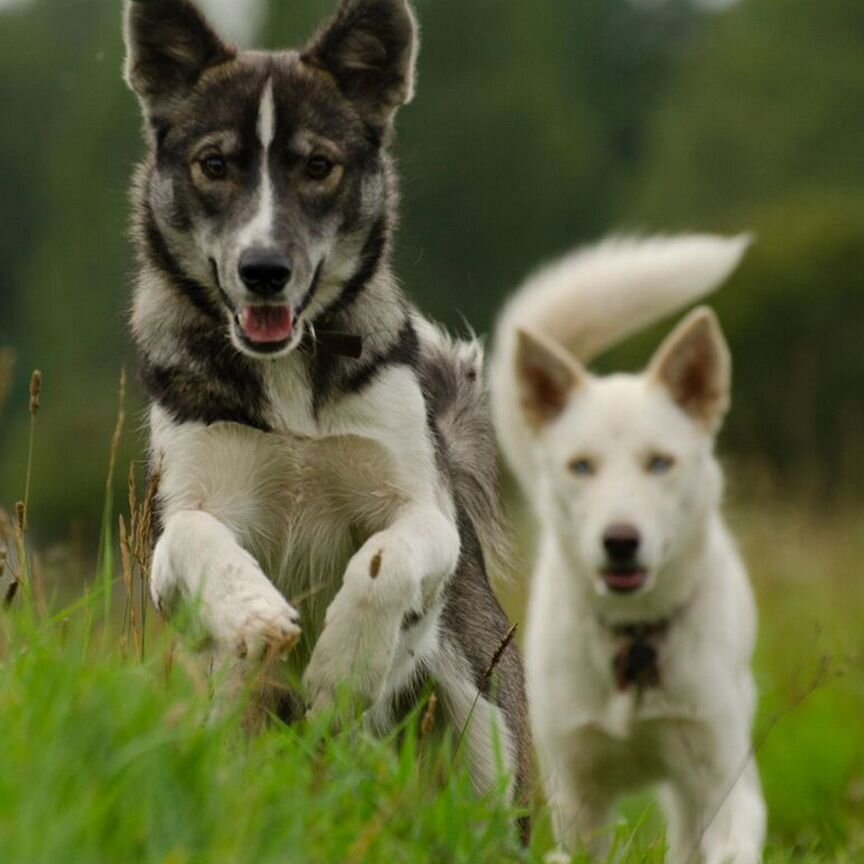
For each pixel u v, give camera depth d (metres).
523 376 12.16
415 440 8.90
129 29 9.28
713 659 11.08
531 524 14.77
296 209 8.84
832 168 70.12
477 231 69.81
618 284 13.51
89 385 60.50
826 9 75.44
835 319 39.53
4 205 83.00
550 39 76.81
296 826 5.87
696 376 11.92
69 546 11.76
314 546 8.93
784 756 13.30
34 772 5.62
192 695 6.66
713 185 69.56
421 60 72.00
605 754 11.38
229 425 8.62
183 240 8.97
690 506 11.45
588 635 11.28
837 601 17.12
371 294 9.09
